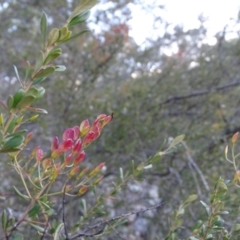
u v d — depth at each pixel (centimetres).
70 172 100
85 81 347
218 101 354
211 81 373
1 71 407
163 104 351
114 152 313
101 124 111
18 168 99
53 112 341
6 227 105
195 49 406
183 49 400
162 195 306
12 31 424
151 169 308
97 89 368
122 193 307
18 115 90
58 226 104
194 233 120
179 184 294
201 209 228
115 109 329
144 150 323
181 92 362
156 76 377
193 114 361
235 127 322
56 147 96
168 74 370
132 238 302
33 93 80
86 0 85
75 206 265
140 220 316
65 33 84
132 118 325
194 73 376
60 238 122
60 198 264
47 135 315
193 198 130
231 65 375
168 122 346
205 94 357
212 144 307
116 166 315
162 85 362
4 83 439
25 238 192
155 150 322
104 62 354
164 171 309
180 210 129
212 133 322
